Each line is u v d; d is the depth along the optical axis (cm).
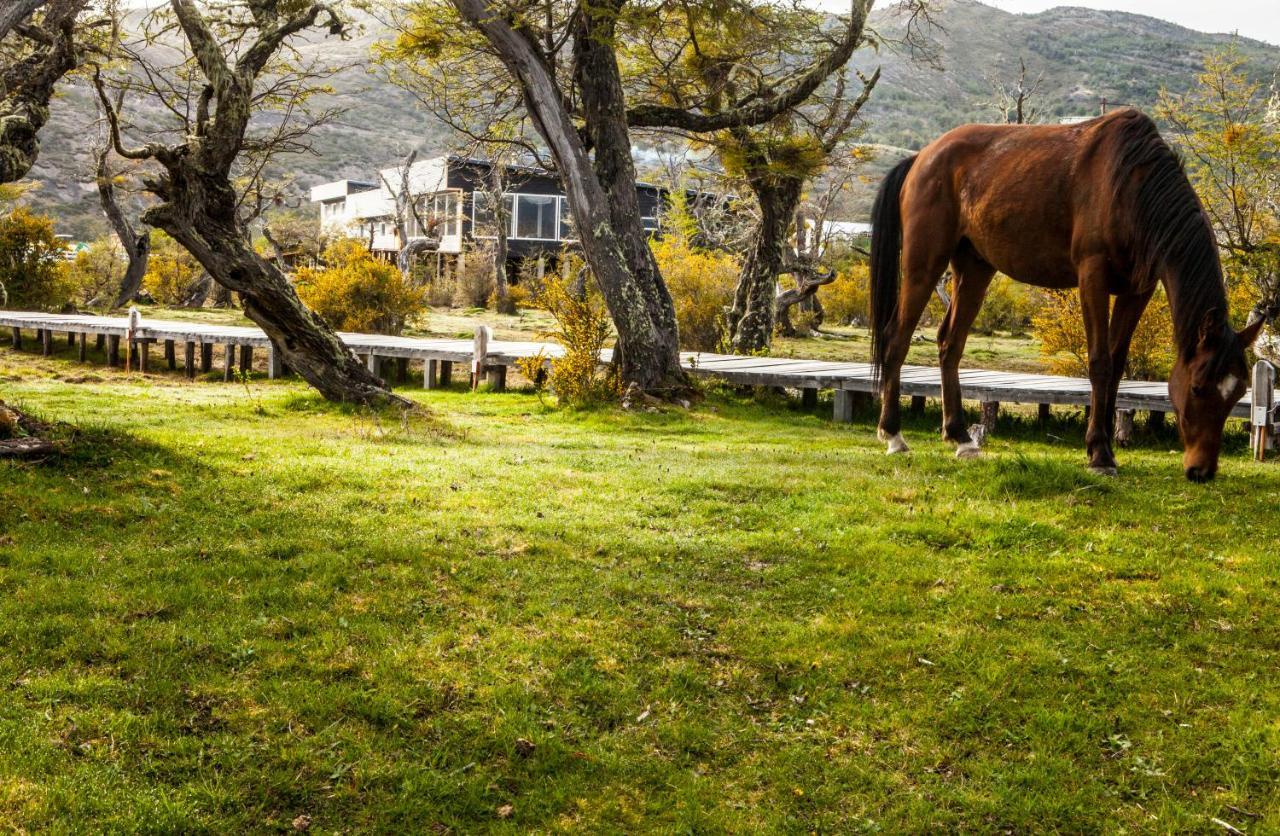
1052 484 687
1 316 2244
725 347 2145
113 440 770
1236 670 427
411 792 338
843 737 386
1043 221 737
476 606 484
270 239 3731
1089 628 467
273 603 475
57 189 7300
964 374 1394
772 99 1688
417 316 2706
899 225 876
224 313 3034
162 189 1057
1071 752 373
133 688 387
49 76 858
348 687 398
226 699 385
